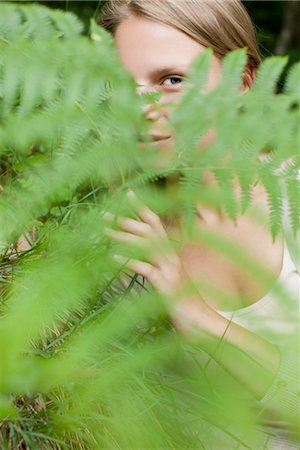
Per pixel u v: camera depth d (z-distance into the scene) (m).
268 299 0.84
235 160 0.85
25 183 1.11
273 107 0.86
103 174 0.92
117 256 0.99
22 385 0.59
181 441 1.06
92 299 0.98
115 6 1.50
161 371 1.11
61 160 0.87
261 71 0.89
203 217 0.87
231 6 1.59
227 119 0.87
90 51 0.96
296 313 0.74
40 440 1.06
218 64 1.51
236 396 0.84
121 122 0.91
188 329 1.11
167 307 0.90
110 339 1.01
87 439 1.01
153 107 0.94
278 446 1.36
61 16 1.05
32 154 1.38
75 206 1.12
